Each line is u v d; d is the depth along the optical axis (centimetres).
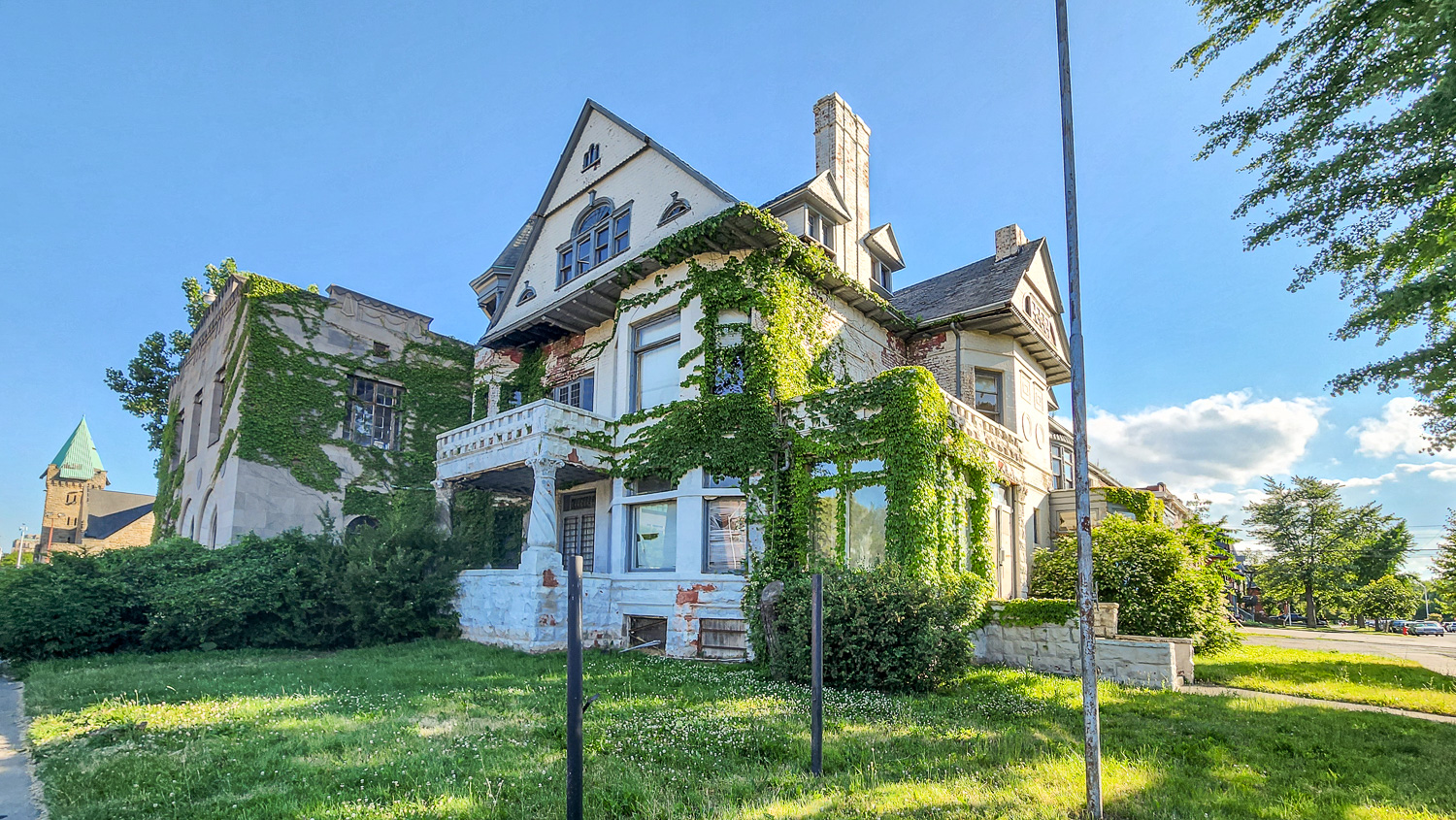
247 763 667
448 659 1363
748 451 1499
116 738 760
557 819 522
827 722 833
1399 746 778
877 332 2036
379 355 2359
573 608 432
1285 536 5697
